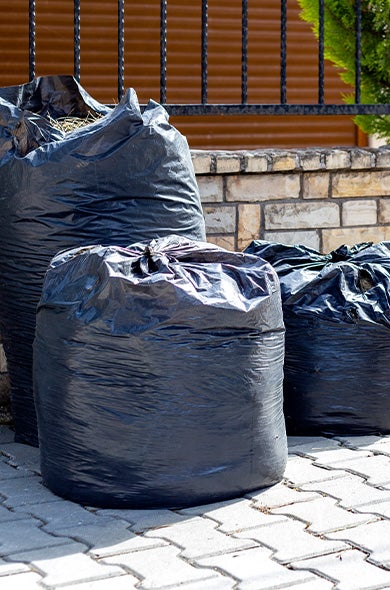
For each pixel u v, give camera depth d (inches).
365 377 191.2
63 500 162.2
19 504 160.4
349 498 161.3
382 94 265.0
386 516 153.8
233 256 169.6
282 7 235.6
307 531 148.6
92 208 178.2
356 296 192.5
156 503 156.9
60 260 165.8
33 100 205.2
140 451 154.7
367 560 138.9
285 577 133.8
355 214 240.5
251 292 161.6
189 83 365.1
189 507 158.2
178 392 153.9
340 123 380.2
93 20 353.7
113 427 154.9
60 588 130.9
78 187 177.6
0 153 185.3
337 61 266.5
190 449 155.5
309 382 192.2
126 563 138.0
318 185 235.6
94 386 155.3
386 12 254.1
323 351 190.9
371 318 189.2
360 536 146.5
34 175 177.9
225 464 158.2
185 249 169.6
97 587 131.3
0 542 145.2
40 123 186.4
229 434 157.6
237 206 228.5
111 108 213.8
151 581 132.6
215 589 130.4
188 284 155.7
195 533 148.0
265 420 162.1
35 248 179.8
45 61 347.6
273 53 374.9
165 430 154.2
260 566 136.7
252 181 229.3
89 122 199.8
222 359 155.5
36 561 138.6
